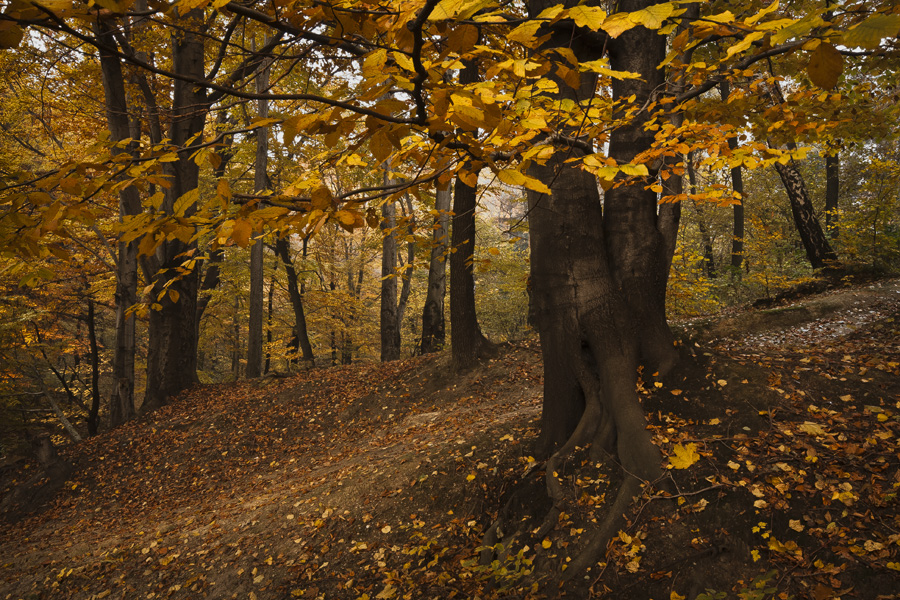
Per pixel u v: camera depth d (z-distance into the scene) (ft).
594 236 14.74
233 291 59.11
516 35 3.97
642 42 13.92
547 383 15.33
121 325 39.70
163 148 6.07
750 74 11.74
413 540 14.57
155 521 24.06
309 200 5.47
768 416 12.48
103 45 4.13
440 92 3.99
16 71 30.76
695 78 9.41
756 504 10.62
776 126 9.25
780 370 13.98
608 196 15.29
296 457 28.76
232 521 20.03
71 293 46.78
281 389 37.32
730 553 10.13
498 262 56.59
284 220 5.76
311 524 17.04
